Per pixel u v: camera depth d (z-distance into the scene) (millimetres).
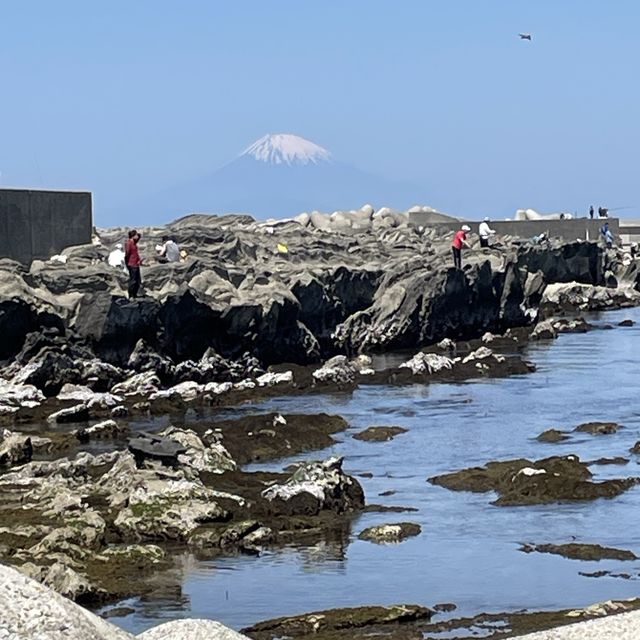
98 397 47031
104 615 23625
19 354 49125
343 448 39969
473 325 72625
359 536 29297
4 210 60969
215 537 28406
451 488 34094
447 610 24000
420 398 50750
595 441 40906
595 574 26234
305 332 60812
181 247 72125
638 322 83438
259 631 22750
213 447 35938
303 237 86750
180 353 54312
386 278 70375
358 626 23047
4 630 12102
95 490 32062
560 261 95000
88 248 62719
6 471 35594
